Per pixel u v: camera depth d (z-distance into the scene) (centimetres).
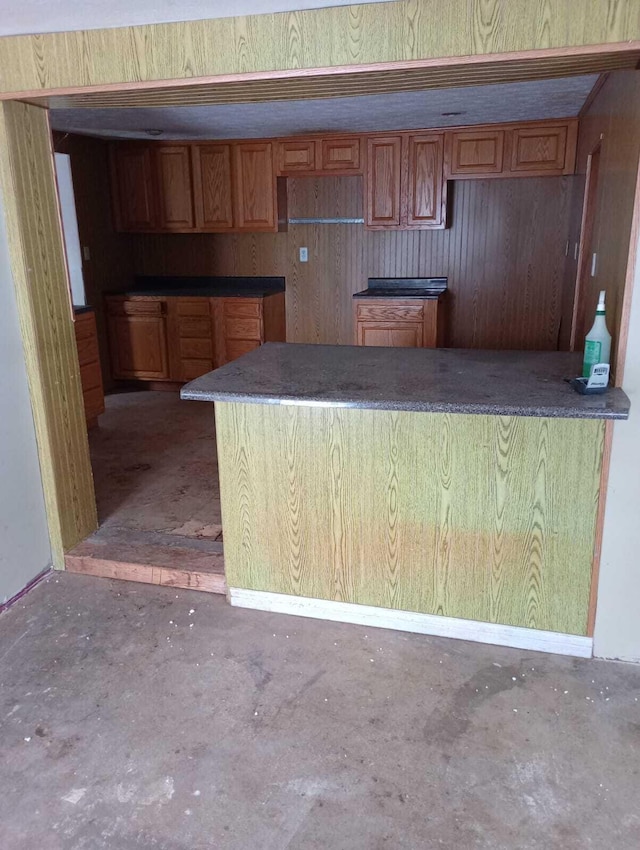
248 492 252
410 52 202
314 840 165
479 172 474
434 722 204
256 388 234
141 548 298
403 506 236
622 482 213
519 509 225
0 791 181
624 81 224
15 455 270
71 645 244
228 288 585
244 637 247
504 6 191
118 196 564
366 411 229
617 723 202
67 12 207
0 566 264
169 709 211
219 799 178
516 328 529
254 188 532
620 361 211
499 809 173
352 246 553
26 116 257
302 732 201
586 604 228
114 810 175
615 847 162
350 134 496
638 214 197
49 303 276
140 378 584
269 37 212
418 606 246
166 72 224
